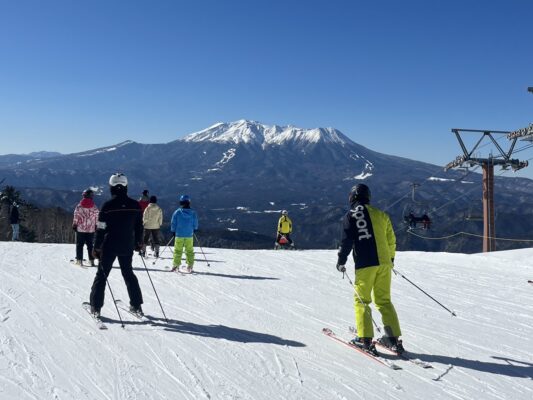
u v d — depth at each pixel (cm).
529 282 1038
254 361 505
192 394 419
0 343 518
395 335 545
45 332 564
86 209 1091
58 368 460
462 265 1302
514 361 539
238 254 1516
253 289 896
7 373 441
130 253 638
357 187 556
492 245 3488
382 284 548
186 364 486
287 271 1144
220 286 913
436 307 796
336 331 630
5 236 3853
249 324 649
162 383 439
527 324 700
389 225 546
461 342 604
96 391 416
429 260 1427
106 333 573
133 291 650
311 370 488
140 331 589
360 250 537
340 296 859
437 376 487
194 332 597
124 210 629
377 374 486
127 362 484
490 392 453
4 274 931
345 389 446
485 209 3547
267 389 438
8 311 649
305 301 807
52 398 398
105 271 628
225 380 452
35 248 1442
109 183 636
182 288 880
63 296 756
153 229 1370
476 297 881
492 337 629
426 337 621
